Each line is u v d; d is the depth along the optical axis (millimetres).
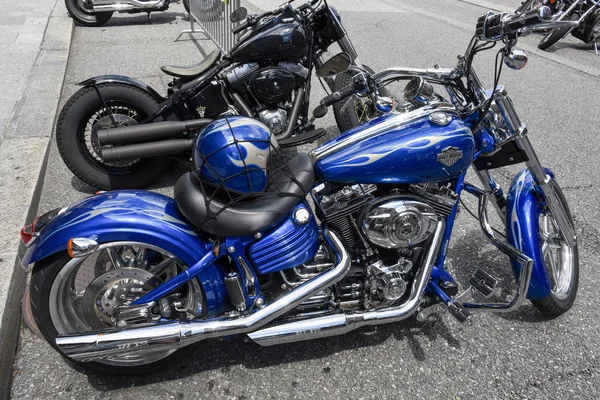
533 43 8320
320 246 2207
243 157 1868
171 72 3619
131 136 3260
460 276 2891
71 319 2037
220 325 1957
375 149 1980
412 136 1985
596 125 5051
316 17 3967
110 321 2076
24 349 2291
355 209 2078
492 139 2264
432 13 9828
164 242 1924
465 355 2354
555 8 7395
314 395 2127
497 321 2566
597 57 7656
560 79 6449
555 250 2854
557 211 2467
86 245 1773
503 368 2297
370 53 7000
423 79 2051
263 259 1981
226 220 1888
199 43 7211
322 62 4227
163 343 1916
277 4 8719
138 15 8828
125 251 2285
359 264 2213
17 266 2553
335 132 4680
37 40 6602
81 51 6629
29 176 3404
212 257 1947
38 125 4164
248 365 2258
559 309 2525
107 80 3445
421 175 2012
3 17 7750
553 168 4172
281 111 3713
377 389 2164
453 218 2217
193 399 2092
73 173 3625
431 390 2172
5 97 4695
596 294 2803
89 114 3490
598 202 3707
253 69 3611
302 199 2008
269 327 2033
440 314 2578
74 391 2102
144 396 2096
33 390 2096
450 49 7371
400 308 2117
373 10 9820
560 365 2328
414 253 2221
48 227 1886
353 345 2377
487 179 2502
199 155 1923
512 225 2422
